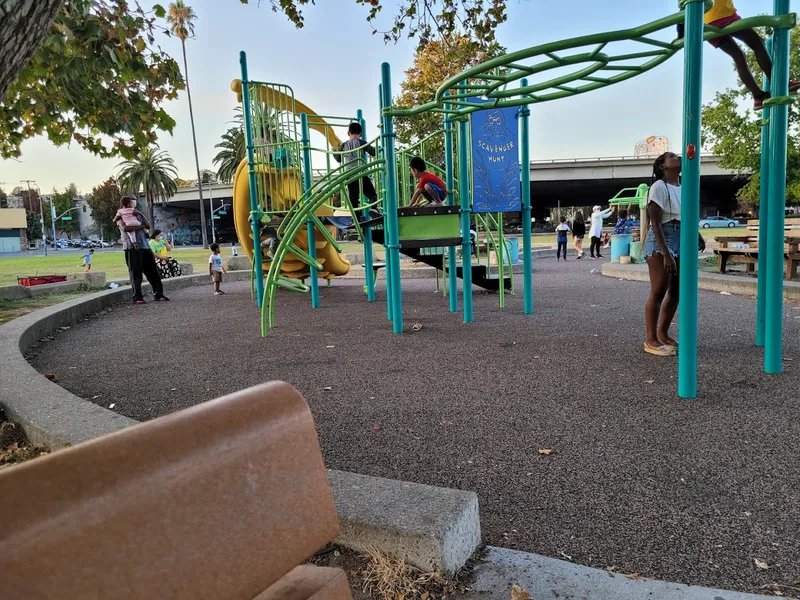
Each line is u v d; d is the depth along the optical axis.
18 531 0.76
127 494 0.90
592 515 2.51
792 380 4.33
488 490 2.79
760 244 5.34
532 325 7.01
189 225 101.50
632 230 18.64
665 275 5.10
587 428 3.53
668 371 4.70
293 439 1.21
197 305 10.52
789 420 3.52
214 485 1.03
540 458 3.13
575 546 2.28
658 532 2.35
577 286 11.21
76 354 6.47
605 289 10.52
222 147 70.19
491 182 7.31
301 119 9.73
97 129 4.78
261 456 1.13
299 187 9.71
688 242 3.90
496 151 7.27
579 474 2.91
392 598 1.97
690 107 3.78
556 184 69.50
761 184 5.20
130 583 0.87
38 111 4.61
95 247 90.81
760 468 2.89
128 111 4.39
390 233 6.82
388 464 3.14
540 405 4.00
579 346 5.74
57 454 0.86
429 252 11.09
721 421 3.55
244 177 11.60
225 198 88.81
